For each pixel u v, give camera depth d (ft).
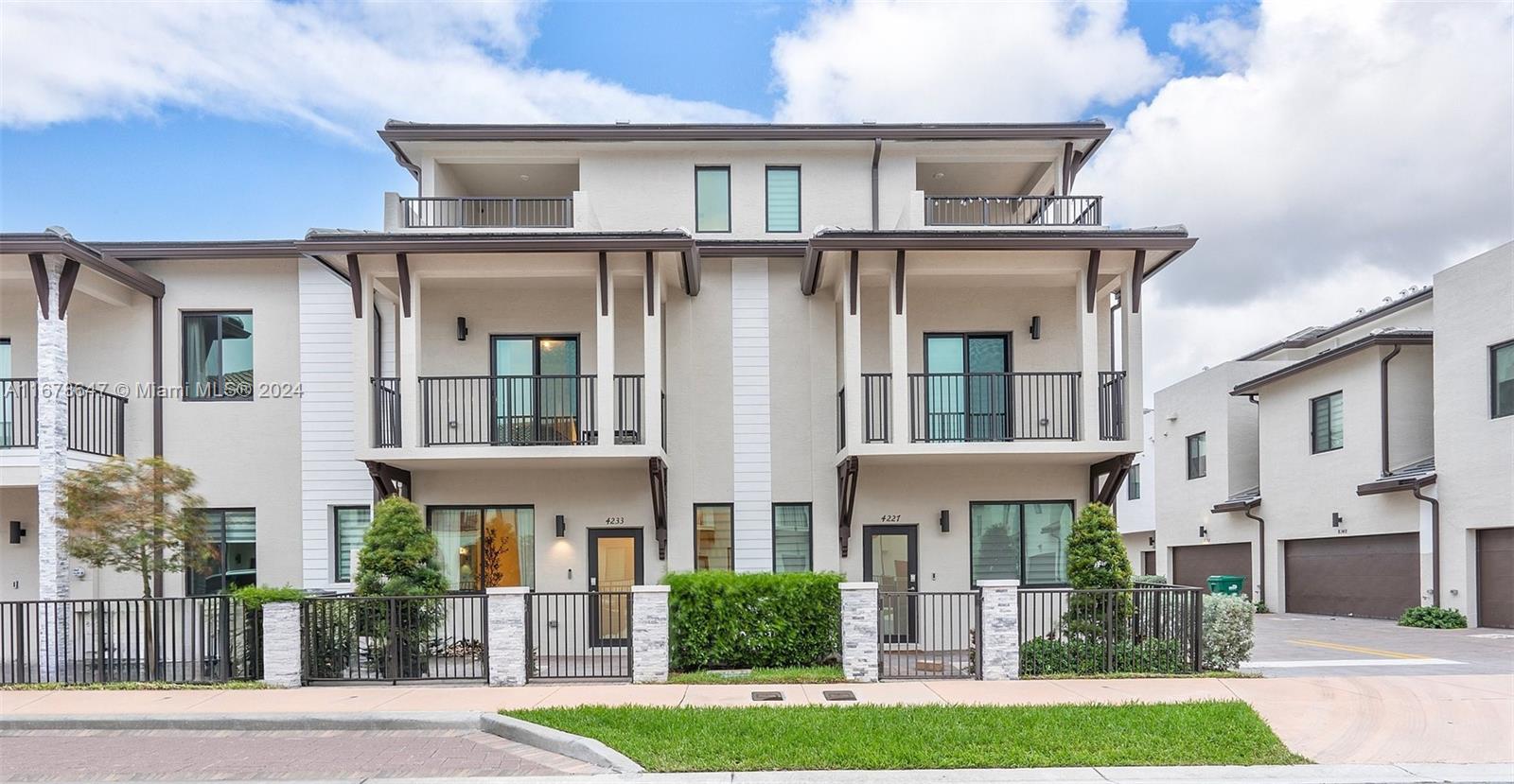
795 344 46.78
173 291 45.98
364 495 45.34
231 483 45.47
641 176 52.29
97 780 23.11
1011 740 24.54
